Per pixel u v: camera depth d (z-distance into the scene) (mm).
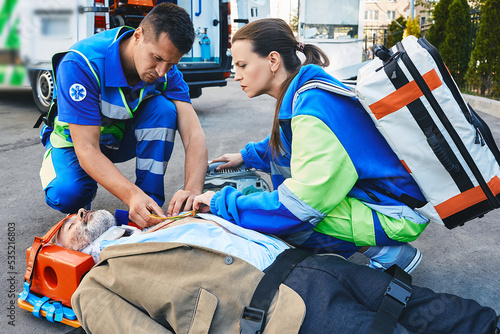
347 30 9391
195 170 2289
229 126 5738
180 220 1632
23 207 3148
